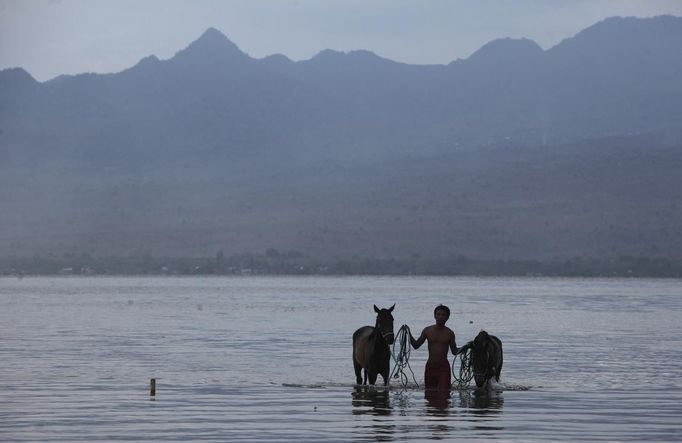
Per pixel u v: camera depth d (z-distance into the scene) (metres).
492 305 89.56
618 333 51.88
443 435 20.47
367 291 139.75
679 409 24.00
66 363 34.72
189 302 95.69
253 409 23.84
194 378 30.33
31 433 20.58
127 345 42.75
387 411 23.59
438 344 27.44
